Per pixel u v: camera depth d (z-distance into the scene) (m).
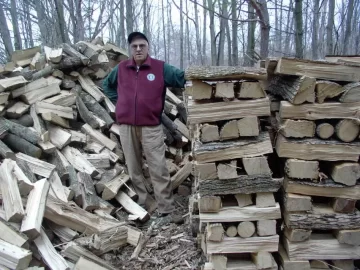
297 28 3.48
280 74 2.51
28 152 3.56
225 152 2.39
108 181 3.75
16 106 3.89
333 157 2.39
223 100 2.41
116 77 3.94
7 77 4.08
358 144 2.36
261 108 2.37
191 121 2.42
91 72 4.72
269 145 2.39
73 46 4.70
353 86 2.29
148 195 4.04
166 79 3.74
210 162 2.41
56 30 8.47
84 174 3.58
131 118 3.67
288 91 2.42
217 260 2.54
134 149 3.83
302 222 2.45
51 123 3.90
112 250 3.09
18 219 2.67
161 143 3.77
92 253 2.85
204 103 2.40
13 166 3.07
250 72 2.28
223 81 2.37
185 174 4.28
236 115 2.38
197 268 2.89
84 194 3.41
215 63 7.70
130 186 4.02
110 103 4.54
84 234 3.07
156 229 3.53
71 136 3.91
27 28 12.74
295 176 2.41
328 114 2.35
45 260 2.57
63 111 4.01
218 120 2.41
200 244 3.05
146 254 3.12
